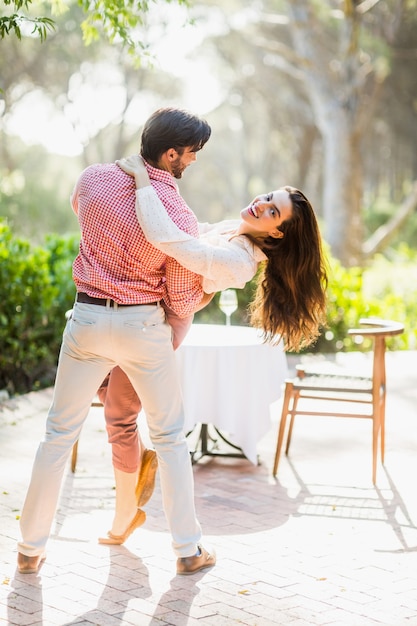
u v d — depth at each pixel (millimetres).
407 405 8125
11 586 3721
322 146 37688
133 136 37094
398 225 19531
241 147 49281
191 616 3484
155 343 3652
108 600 3615
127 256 3559
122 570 3963
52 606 3531
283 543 4426
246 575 3959
